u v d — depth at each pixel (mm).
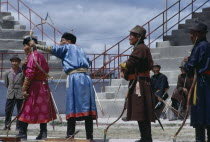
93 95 11078
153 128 16594
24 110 11758
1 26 33281
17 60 16594
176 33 26375
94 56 26172
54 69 29328
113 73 26000
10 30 31984
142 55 10234
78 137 13523
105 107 21938
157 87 19922
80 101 10852
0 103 24359
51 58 30500
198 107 10039
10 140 11203
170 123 17859
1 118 22219
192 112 10148
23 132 11922
